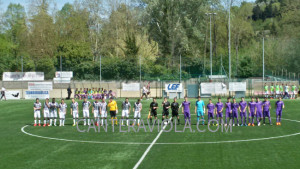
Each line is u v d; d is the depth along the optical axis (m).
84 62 54.44
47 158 15.37
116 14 69.19
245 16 87.62
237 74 62.81
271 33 96.69
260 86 43.56
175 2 66.94
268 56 66.19
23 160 15.09
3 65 54.19
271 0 128.12
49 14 69.62
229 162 14.24
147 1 67.50
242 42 81.88
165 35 68.56
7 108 36.75
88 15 70.00
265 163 14.02
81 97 45.38
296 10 73.94
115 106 25.33
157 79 53.31
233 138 19.66
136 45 61.34
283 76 61.06
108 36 68.19
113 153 16.12
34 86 43.81
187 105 24.92
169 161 14.49
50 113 25.84
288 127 23.69
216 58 62.16
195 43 71.19
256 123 25.84
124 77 53.31
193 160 14.62
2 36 76.81
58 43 58.97
